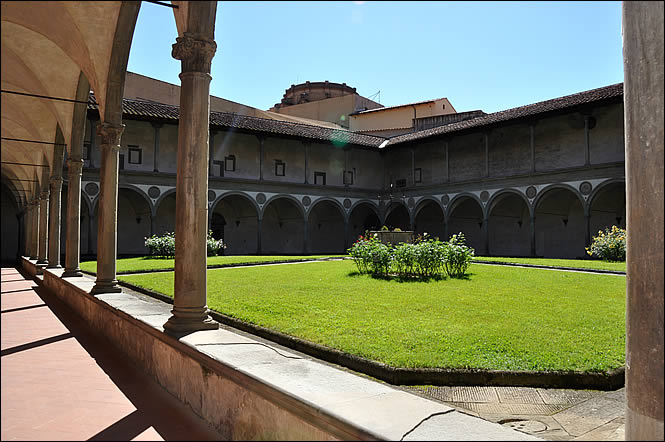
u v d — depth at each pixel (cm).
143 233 3256
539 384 488
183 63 552
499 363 519
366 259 1530
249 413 369
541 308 874
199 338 494
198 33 547
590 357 543
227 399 402
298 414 314
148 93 3597
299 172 3606
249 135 3419
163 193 2934
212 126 3012
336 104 5044
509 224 3384
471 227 3559
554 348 584
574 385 488
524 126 3052
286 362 407
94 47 851
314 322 737
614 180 2414
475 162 3306
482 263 2017
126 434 407
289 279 1383
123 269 1753
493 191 2975
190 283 538
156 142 2939
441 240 3734
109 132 890
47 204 2030
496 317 786
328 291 1106
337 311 836
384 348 576
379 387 348
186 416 454
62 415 454
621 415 411
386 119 4591
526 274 1495
